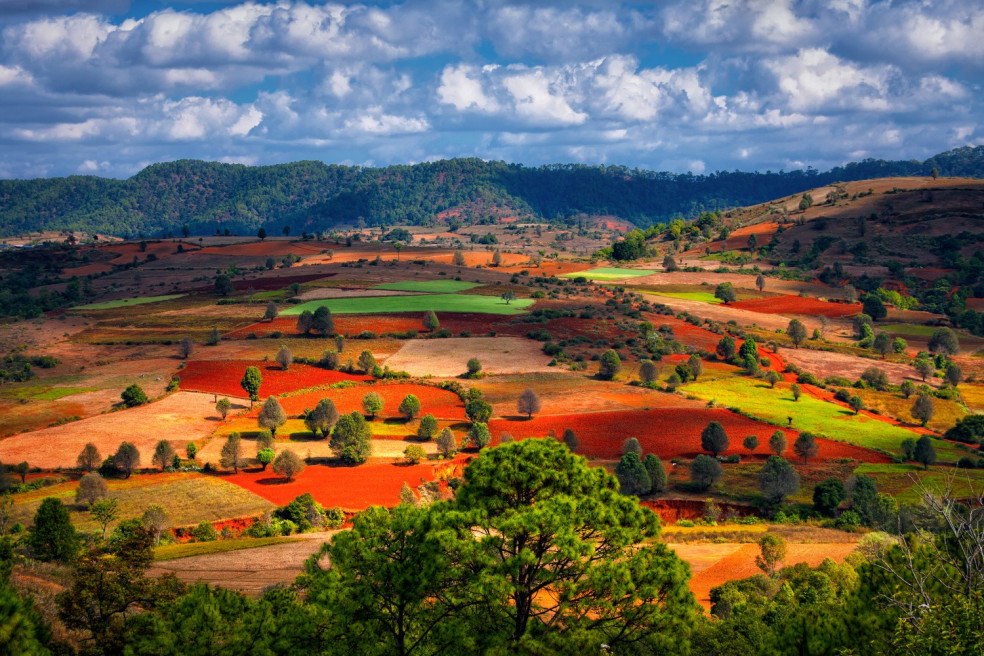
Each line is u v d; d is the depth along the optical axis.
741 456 99.25
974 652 19.20
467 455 97.56
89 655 27.97
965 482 87.00
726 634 35.22
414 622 27.02
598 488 29.03
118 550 32.00
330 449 97.12
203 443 99.06
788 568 55.22
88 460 87.25
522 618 26.41
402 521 27.16
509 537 26.27
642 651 25.64
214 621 26.94
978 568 21.55
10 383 125.38
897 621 23.45
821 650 24.97
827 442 104.81
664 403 120.81
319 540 68.12
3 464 86.06
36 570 42.56
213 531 73.38
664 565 26.09
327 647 26.16
